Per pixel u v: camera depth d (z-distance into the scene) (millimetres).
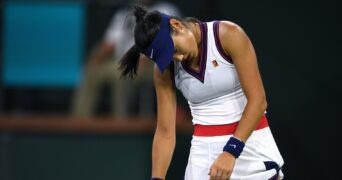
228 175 11758
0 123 22547
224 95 12547
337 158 24391
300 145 24391
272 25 24719
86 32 24859
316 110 24531
